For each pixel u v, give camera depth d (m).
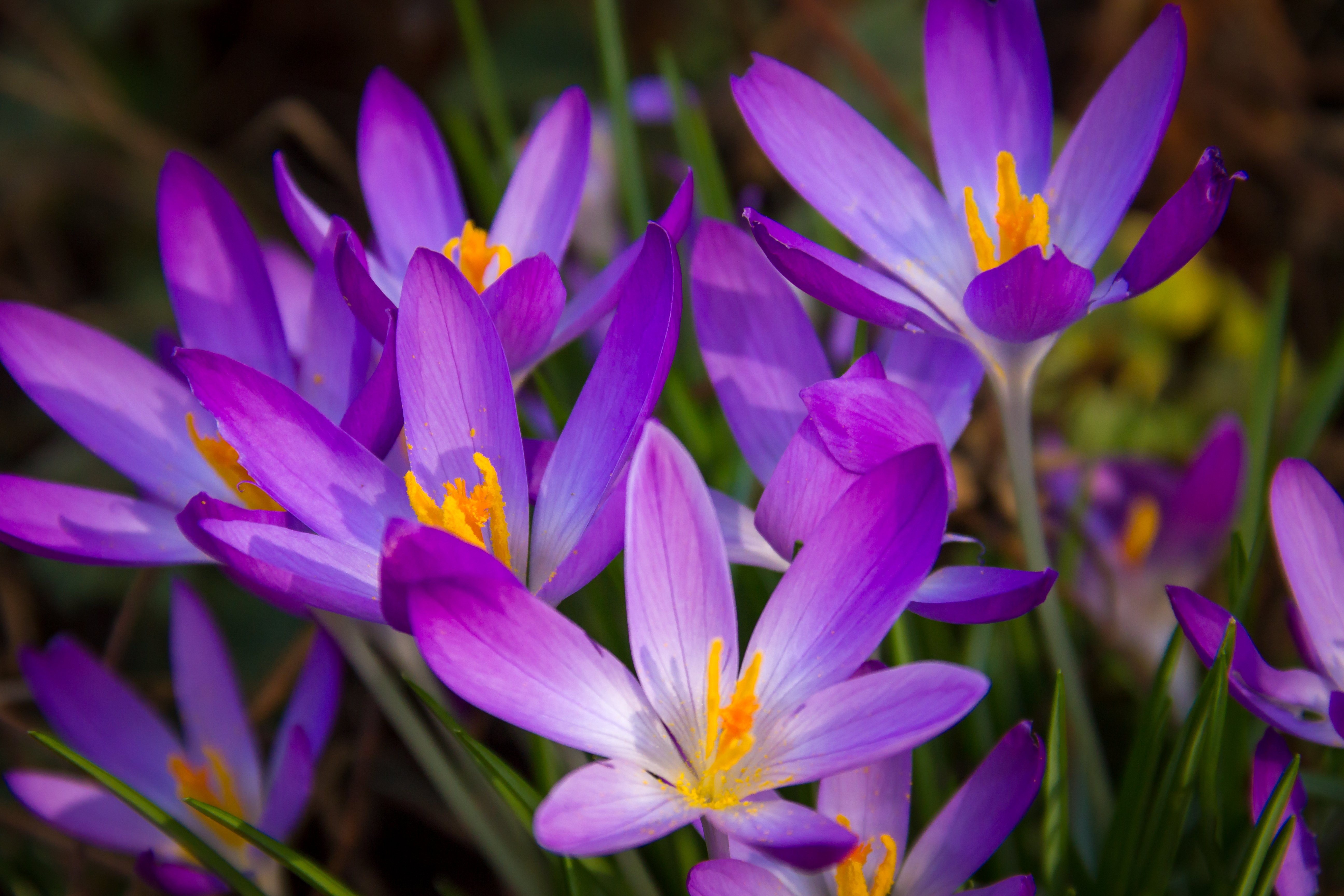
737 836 0.29
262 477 0.31
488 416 0.32
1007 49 0.35
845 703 0.30
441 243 0.37
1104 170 0.34
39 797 0.36
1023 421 0.34
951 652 0.37
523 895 0.36
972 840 0.31
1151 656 0.41
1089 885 0.34
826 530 0.30
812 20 0.47
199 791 0.37
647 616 0.30
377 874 0.42
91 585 0.52
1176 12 0.33
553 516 0.32
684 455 0.30
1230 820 0.36
